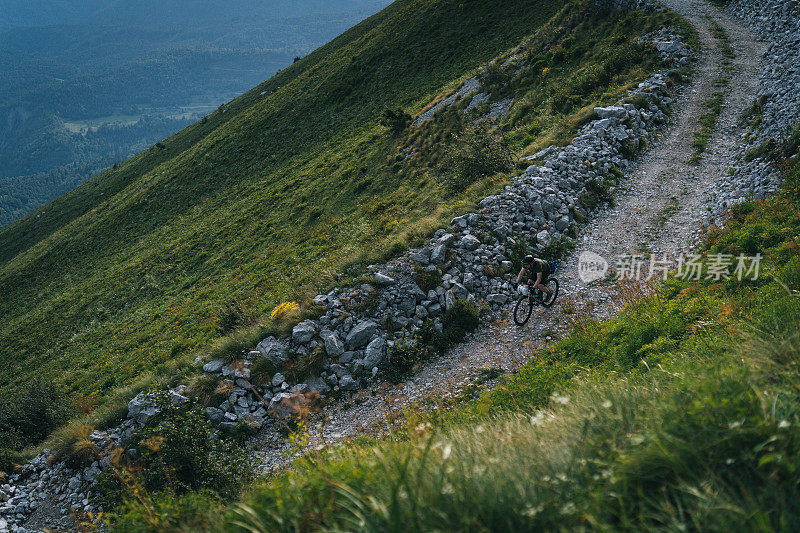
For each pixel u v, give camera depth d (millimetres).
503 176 18562
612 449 2742
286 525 2631
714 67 23359
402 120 39969
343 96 57906
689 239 12703
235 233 38938
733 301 7145
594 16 35188
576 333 9836
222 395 11445
